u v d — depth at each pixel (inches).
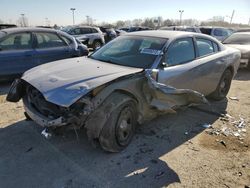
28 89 145.5
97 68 145.3
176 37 172.4
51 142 145.9
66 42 300.8
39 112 135.2
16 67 260.7
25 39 268.8
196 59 183.5
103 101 126.3
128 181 115.7
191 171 123.9
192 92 148.0
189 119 183.8
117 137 133.3
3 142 144.7
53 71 143.9
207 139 155.6
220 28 676.1
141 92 142.8
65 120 118.5
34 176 117.3
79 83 124.3
